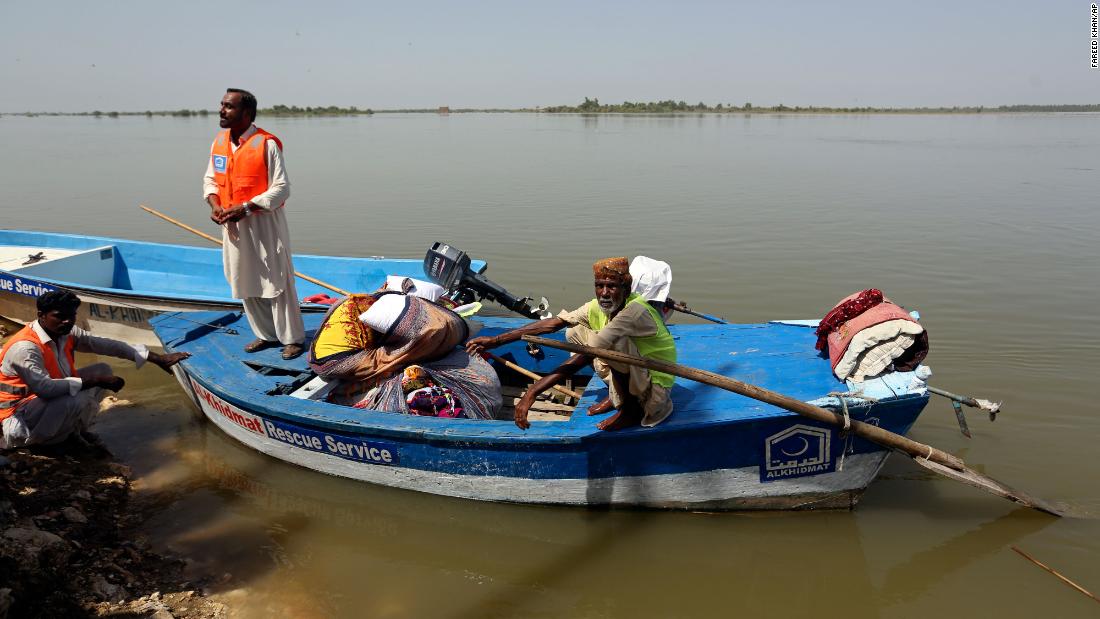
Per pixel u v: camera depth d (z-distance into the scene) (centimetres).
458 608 414
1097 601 411
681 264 1103
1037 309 873
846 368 479
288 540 475
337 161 2758
